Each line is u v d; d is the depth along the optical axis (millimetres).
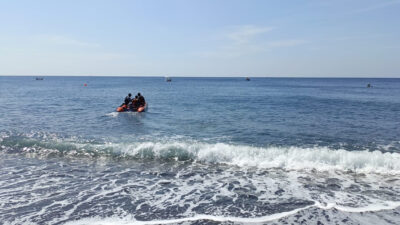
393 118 18562
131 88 65062
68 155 9945
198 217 5535
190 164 9195
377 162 8797
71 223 5242
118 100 31750
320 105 27141
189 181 7637
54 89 57062
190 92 50031
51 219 5391
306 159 9227
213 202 6270
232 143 11883
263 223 5305
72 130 14031
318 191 6949
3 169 8367
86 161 9344
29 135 12656
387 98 37000
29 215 5539
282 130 14523
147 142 11508
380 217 5547
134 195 6629
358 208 5965
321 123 16625
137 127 15156
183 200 6375
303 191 6949
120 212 5730
